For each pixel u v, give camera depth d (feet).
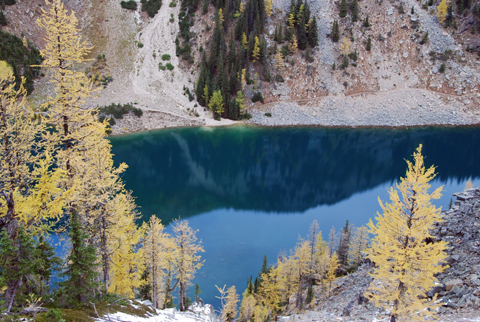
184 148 383.65
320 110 487.61
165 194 267.80
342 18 547.90
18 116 54.54
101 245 71.41
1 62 52.65
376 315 74.69
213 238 202.49
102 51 493.77
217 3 528.22
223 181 309.42
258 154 383.04
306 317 100.68
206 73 474.90
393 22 544.21
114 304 61.72
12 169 54.29
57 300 51.62
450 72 509.76
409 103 490.49
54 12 55.67
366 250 56.13
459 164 348.59
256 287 151.43
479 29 525.75
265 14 539.70
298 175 331.77
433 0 555.69
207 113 471.21
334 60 518.37
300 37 520.01
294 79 508.12
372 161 364.79
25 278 49.65
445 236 79.92
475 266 67.77
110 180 69.77
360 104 492.95
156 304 107.45
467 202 86.94
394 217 50.67
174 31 533.14
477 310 58.23
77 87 58.70
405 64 521.24
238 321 129.49
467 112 477.77
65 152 60.64
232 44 481.05
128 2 547.49
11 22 437.99
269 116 478.18
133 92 457.68
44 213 53.88
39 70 398.42
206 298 146.00
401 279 48.83
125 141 384.27
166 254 103.40
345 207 262.47
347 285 116.67
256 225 223.71
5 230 48.70
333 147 405.18
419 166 48.93
